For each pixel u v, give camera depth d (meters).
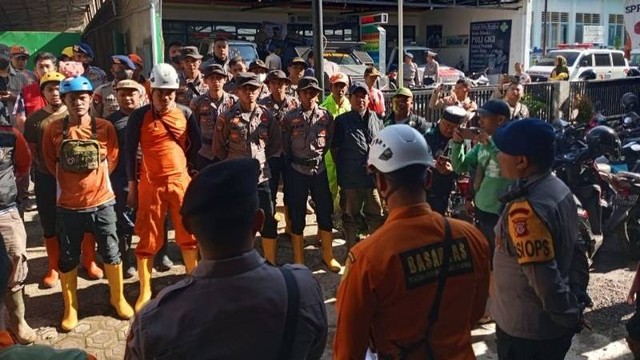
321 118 5.12
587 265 2.63
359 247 1.98
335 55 14.40
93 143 4.16
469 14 23.06
